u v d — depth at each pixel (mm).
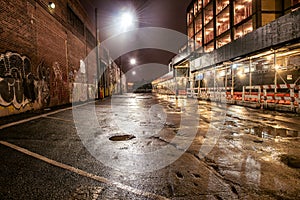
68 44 17156
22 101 10109
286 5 23344
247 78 19094
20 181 2826
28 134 5652
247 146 4523
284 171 3174
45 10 12906
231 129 6387
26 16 10602
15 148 4355
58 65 15008
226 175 3033
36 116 9109
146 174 3076
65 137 5367
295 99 10391
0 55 8430
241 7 27812
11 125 6863
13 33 9414
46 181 2830
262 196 2453
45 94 12828
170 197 2422
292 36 11930
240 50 16859
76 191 2564
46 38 13016
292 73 14055
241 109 12469
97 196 2445
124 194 2492
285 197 2436
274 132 5945
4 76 8656
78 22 20188
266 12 23734
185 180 2871
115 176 3004
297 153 4031
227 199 2387
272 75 15836
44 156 3865
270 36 13547
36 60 11680
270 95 12281
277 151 4164
